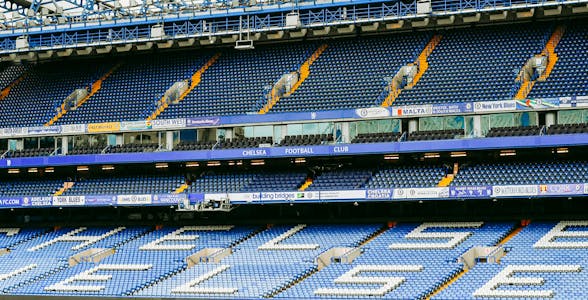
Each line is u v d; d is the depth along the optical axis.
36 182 77.50
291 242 66.25
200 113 73.31
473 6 70.50
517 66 68.50
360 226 67.62
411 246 61.78
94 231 74.94
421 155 68.00
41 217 78.69
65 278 64.56
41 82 83.38
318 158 70.75
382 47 75.31
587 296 50.31
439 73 70.25
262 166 72.81
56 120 77.56
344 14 73.94
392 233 65.25
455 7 71.69
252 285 58.66
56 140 76.69
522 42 71.00
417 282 55.66
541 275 54.06
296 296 56.12
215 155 69.94
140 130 73.44
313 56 76.62
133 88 79.00
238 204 69.44
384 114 67.00
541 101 63.19
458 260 58.19
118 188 73.56
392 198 63.94
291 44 78.88
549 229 61.34
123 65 82.69
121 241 71.56
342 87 71.81
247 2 76.62
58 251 71.19
